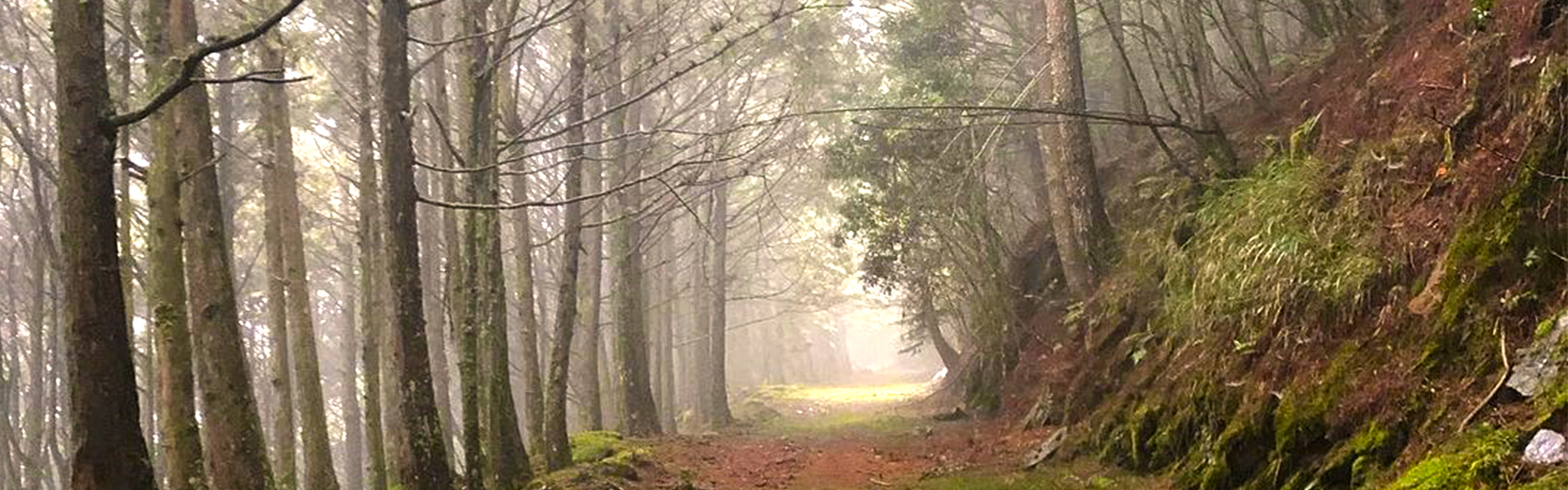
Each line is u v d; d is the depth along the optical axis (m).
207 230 8.95
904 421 19.84
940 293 19.69
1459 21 8.56
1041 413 13.08
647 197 15.88
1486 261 6.21
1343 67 11.37
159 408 9.29
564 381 13.02
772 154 14.77
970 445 13.56
